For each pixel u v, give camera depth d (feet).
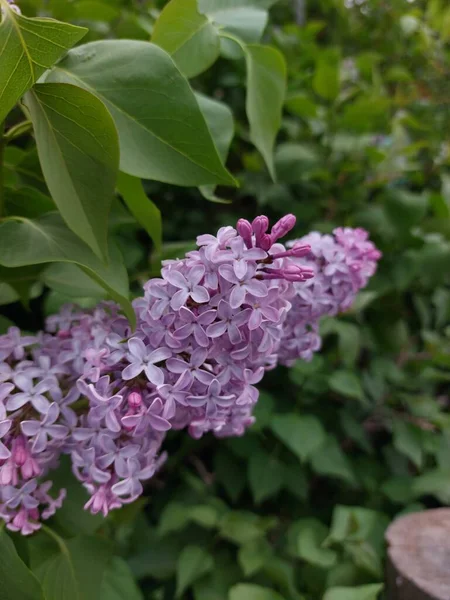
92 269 0.57
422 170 1.66
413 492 1.25
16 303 1.14
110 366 0.54
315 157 1.37
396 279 1.37
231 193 1.46
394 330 1.43
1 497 0.58
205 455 1.46
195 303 0.52
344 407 1.34
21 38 0.47
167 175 0.60
